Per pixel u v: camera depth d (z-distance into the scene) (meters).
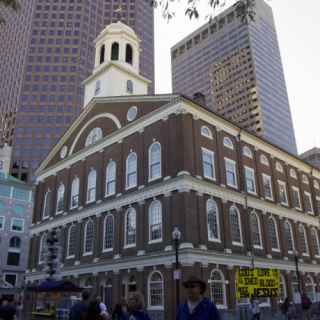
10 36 148.38
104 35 52.59
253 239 35.38
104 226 36.47
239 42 176.62
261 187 39.12
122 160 36.88
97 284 34.78
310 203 47.88
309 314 32.22
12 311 13.98
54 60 131.75
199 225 29.72
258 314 27.22
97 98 42.38
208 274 28.92
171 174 31.27
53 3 142.12
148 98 36.84
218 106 176.12
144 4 162.50
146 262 30.61
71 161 44.22
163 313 28.02
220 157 34.84
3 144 115.44
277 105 168.88
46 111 122.81
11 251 75.19
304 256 41.94
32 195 81.12
